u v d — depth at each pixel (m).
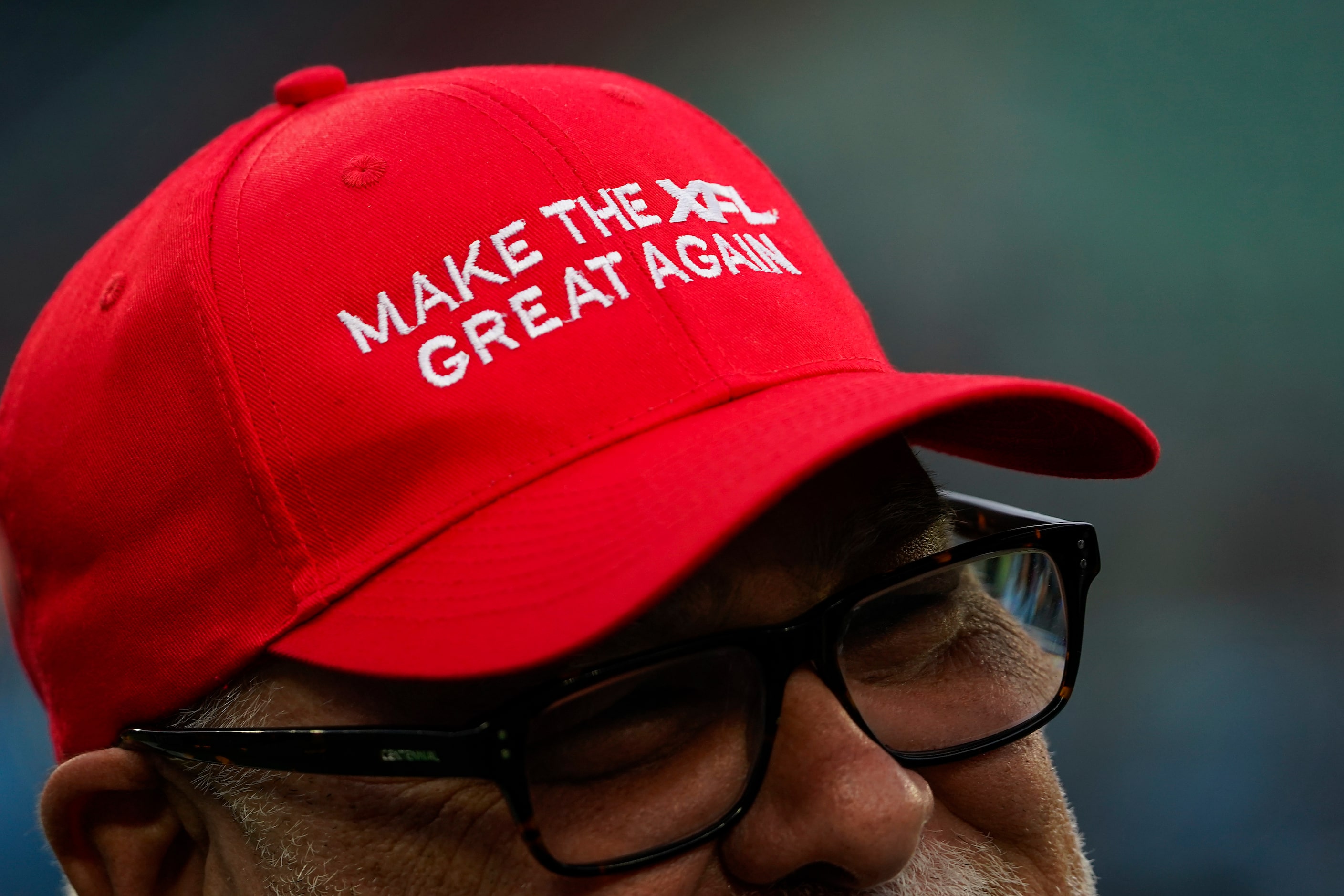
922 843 3.09
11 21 25.31
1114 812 12.37
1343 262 19.62
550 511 2.45
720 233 2.95
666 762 2.63
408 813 2.60
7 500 3.17
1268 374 18.55
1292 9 20.39
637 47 25.14
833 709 2.69
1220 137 20.67
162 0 25.59
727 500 2.24
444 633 2.37
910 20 22.80
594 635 2.18
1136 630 14.81
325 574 2.57
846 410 2.42
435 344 2.60
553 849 2.53
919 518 3.04
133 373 2.81
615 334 2.63
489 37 25.95
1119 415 2.74
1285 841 11.61
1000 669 3.25
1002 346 21.23
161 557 2.74
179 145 25.58
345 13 25.97
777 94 24.28
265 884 2.74
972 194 22.41
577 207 2.77
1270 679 13.61
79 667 2.94
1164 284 20.36
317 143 2.97
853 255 22.67
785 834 2.63
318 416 2.59
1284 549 15.81
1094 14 21.80
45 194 25.11
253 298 2.69
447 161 2.82
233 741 2.62
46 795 2.89
